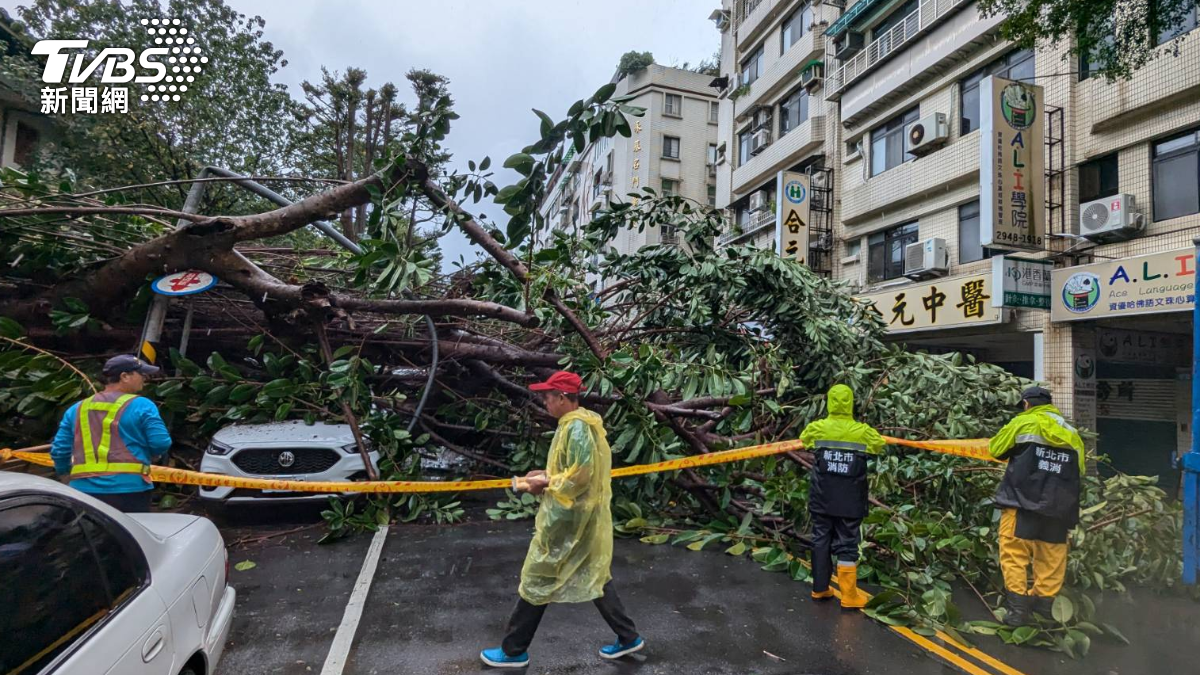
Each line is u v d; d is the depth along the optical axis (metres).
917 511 5.09
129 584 2.20
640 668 3.42
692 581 4.78
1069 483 3.96
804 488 5.31
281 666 3.37
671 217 8.16
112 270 6.17
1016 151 11.32
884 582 4.66
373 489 4.43
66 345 6.51
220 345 7.26
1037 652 3.80
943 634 3.93
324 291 6.11
